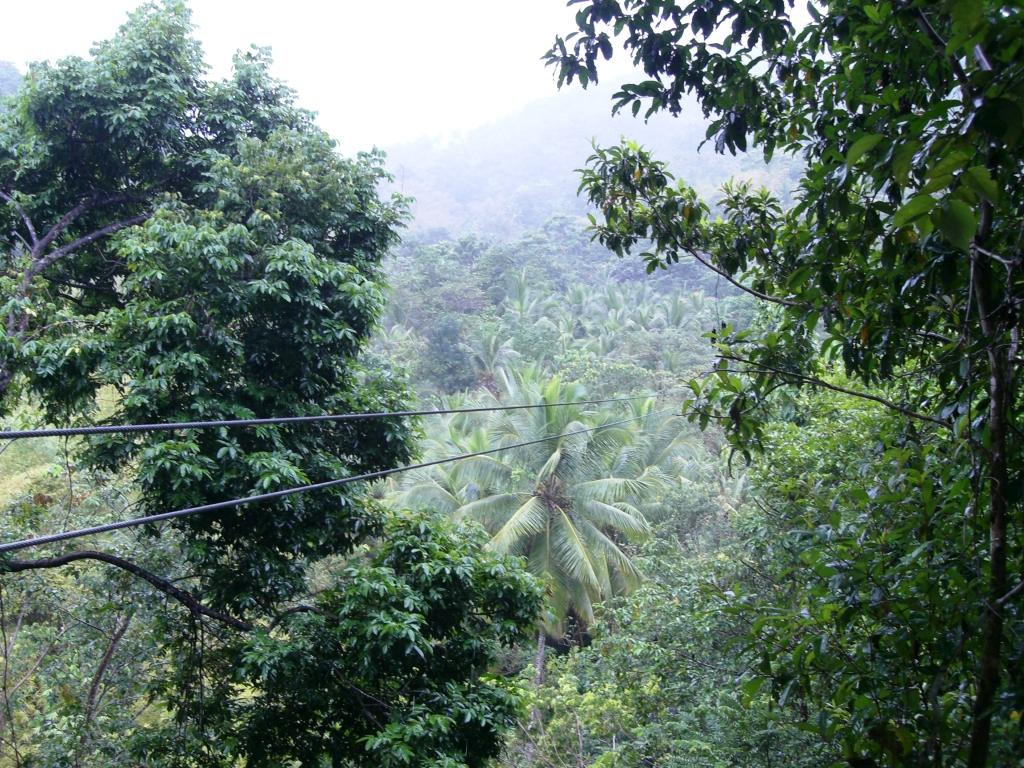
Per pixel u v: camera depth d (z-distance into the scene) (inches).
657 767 408.2
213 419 321.7
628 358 1277.1
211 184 371.2
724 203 230.2
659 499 840.9
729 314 1422.2
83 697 414.3
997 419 114.1
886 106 117.1
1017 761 103.3
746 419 193.8
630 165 225.3
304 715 341.1
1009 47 80.4
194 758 338.3
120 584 408.2
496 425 823.7
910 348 168.2
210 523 346.0
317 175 385.4
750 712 345.7
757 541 389.7
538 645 786.2
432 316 1588.3
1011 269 113.8
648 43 180.9
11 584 408.8
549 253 2074.3
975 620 113.7
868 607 124.7
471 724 336.5
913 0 90.8
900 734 110.8
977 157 97.8
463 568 340.8
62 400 343.0
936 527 129.7
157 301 327.9
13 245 378.6
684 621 455.8
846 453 327.0
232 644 362.6
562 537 757.9
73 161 382.9
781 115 193.6
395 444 392.5
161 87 373.1
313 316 350.0
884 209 137.9
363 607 319.3
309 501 345.7
